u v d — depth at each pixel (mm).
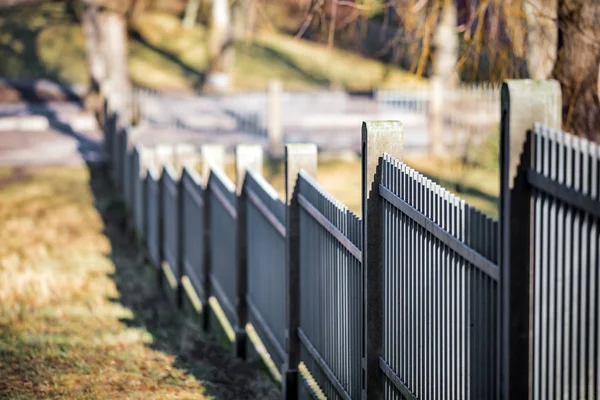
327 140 30234
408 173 6996
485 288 5977
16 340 11656
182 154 15133
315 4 12234
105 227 19984
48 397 9500
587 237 5023
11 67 48031
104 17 36062
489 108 23047
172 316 13797
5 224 19828
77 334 12070
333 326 8672
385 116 32750
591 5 9758
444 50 24938
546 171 5352
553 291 5359
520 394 5688
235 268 11648
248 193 11266
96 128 33656
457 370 6414
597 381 4988
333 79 46938
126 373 10391
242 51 52344
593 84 9891
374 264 7676
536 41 11781
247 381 10562
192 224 13977
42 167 26250
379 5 12812
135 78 48344
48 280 15156
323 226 8781
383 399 7844
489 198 22359
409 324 7184
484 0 11305
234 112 34969
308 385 9406
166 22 56625
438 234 6512
